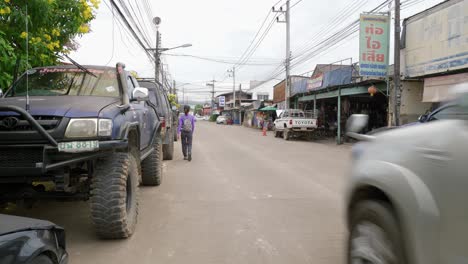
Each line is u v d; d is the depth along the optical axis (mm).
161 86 12633
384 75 17078
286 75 31797
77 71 5879
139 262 4027
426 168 2422
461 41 12867
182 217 5723
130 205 4934
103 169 4500
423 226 2332
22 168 3922
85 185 5066
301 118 24344
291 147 18656
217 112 90750
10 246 2322
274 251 4344
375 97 24250
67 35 7445
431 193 2328
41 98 4902
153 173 7949
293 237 4812
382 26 17000
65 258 2979
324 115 29781
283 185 8266
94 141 4141
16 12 6113
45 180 4242
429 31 14477
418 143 2582
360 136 3559
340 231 5059
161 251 4344
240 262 4035
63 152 4035
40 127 3887
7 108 3795
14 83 5641
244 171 10289
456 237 2111
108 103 4871
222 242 4637
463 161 2113
